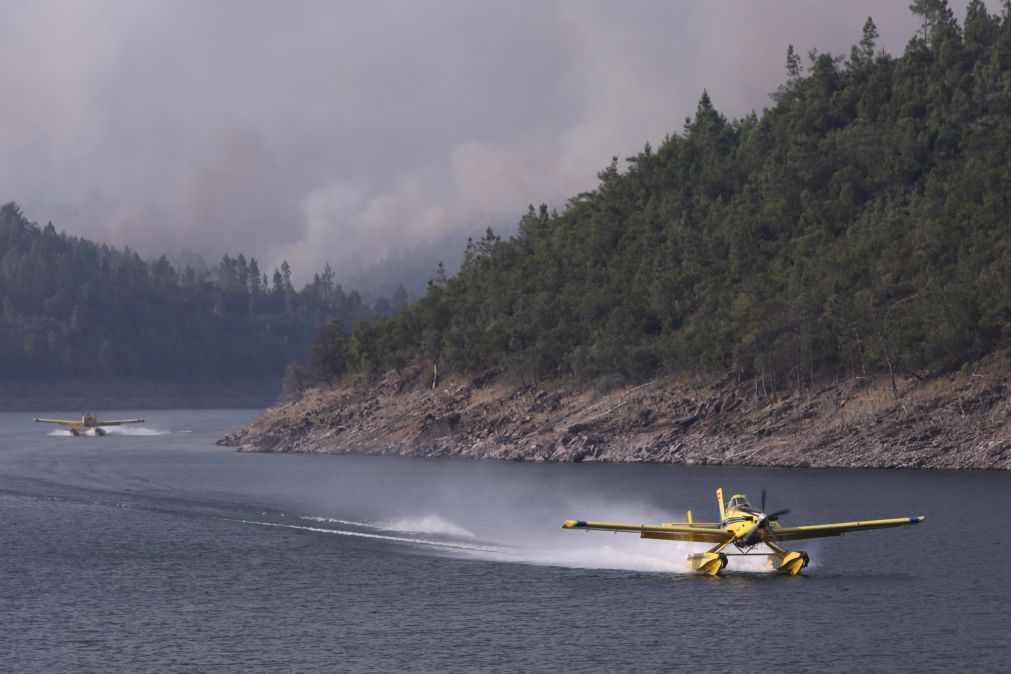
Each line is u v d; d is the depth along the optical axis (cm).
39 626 17725
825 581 19912
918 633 16262
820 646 15762
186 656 15950
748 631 16612
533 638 16575
